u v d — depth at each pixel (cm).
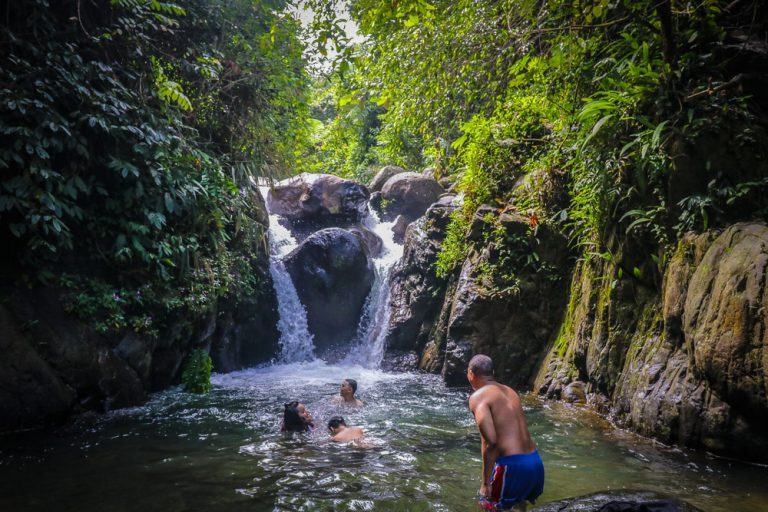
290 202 1429
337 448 506
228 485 406
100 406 641
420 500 374
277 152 1091
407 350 1030
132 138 707
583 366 686
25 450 496
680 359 518
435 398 749
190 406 691
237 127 1005
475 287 848
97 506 365
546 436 533
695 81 575
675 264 532
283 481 414
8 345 559
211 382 881
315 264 1159
